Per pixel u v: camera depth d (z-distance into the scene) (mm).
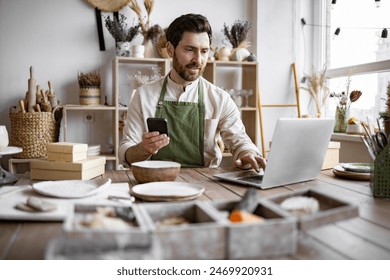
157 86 2209
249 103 3785
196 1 3742
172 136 2146
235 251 697
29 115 3006
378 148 1260
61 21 3436
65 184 1244
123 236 646
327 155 1798
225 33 3670
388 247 801
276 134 1230
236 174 1544
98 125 3582
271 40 3898
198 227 679
